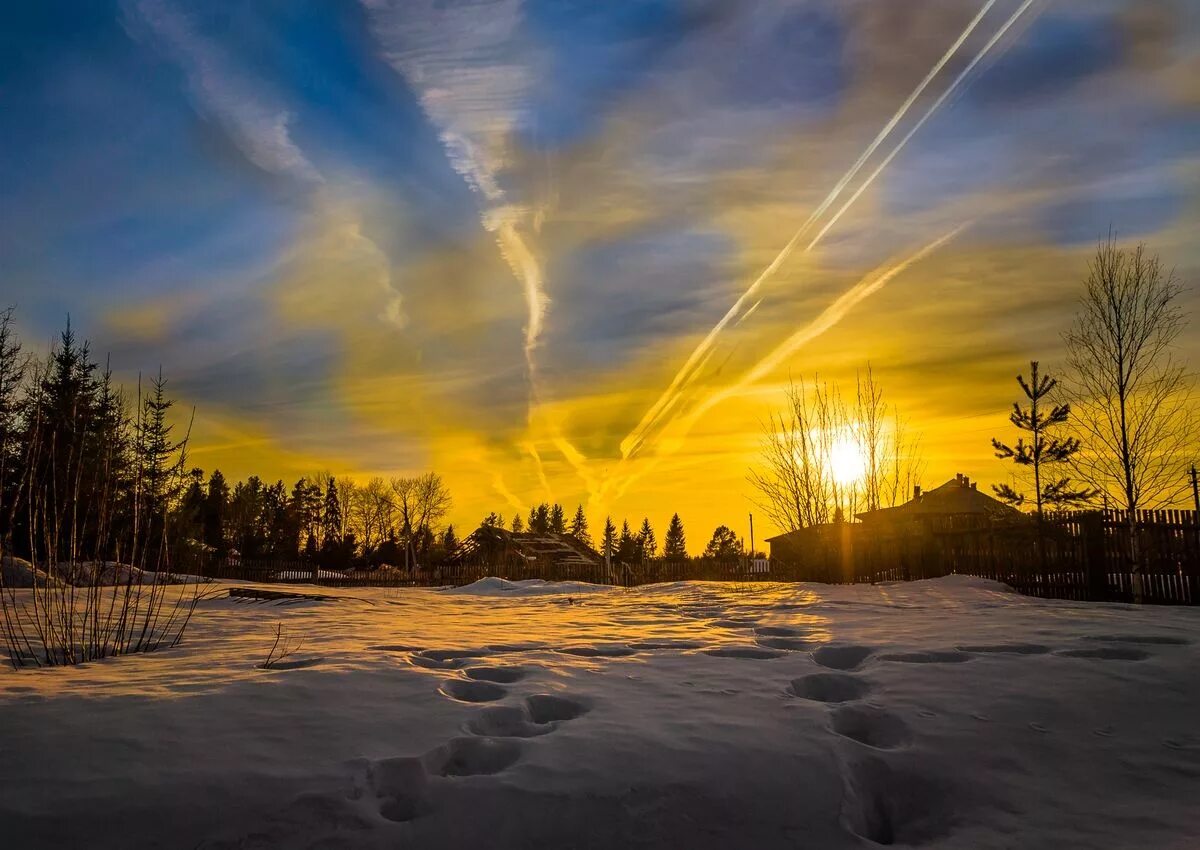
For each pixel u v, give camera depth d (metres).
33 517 6.43
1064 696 4.16
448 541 68.94
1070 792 3.14
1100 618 7.70
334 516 70.81
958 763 3.36
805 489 19.17
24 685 4.22
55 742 3.20
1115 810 2.99
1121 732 3.71
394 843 2.58
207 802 2.71
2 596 6.16
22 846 2.43
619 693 4.27
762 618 8.47
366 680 4.36
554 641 6.45
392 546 60.72
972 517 14.91
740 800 2.94
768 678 4.67
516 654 5.70
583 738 3.42
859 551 17.17
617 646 6.05
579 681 4.58
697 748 3.33
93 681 4.36
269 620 9.04
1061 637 6.07
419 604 13.66
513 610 11.50
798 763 3.22
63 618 6.18
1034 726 3.76
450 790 2.90
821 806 2.94
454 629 7.70
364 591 21.61
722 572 25.98
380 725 3.53
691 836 2.73
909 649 5.61
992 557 14.10
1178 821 2.89
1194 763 3.40
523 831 2.69
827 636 6.55
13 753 3.07
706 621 8.34
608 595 16.36
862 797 3.12
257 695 3.96
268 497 67.44
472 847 2.60
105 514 7.27
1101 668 4.73
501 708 3.89
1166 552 10.91
